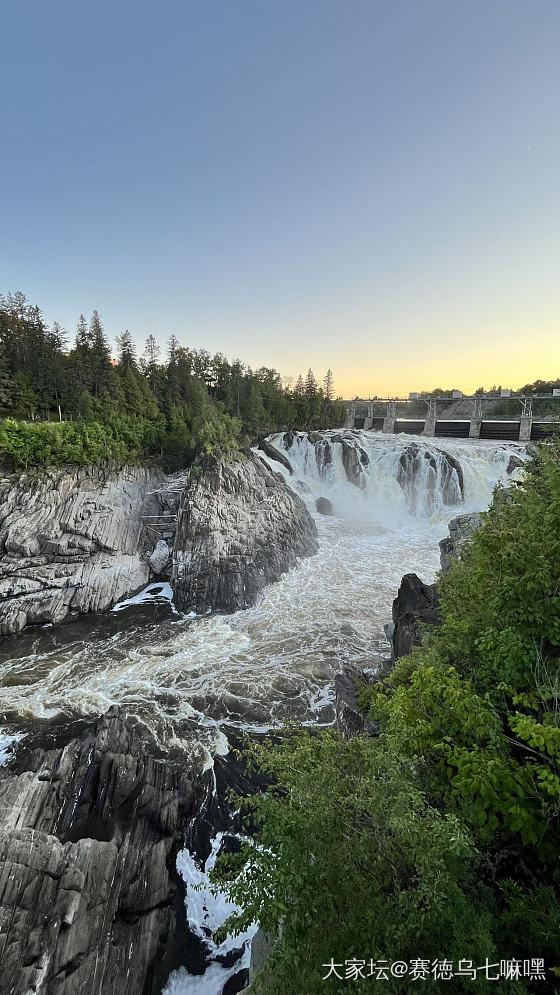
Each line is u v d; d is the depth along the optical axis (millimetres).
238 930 7516
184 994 13766
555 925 6547
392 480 66500
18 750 22391
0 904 12883
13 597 36219
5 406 67250
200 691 27094
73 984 12664
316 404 98438
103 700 26328
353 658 30500
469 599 14336
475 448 66312
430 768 9625
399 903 6477
